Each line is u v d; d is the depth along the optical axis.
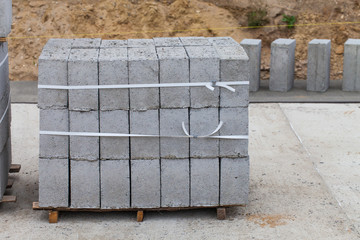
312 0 12.67
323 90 10.88
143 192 6.19
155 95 5.96
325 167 7.77
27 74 11.71
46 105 5.92
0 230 6.11
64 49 6.23
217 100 6.02
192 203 6.27
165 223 6.28
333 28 12.42
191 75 5.94
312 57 10.77
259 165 7.83
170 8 12.48
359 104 10.22
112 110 5.97
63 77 5.87
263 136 8.86
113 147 6.05
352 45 10.66
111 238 5.97
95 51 6.16
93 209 6.24
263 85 11.42
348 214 6.48
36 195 6.95
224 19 12.44
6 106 6.76
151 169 6.14
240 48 6.28
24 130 9.02
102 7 12.41
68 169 6.11
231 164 6.19
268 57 12.13
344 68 10.81
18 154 8.16
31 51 12.02
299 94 10.77
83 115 5.96
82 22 12.26
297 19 12.54
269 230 6.12
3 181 6.54
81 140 6.02
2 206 6.65
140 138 6.06
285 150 8.35
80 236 6.00
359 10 12.59
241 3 12.59
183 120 6.04
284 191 7.06
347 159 8.03
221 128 6.09
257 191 7.05
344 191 7.06
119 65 5.88
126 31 12.22
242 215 6.46
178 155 6.12
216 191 6.25
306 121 9.45
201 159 6.16
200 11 12.49
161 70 5.91
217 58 5.91
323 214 6.48
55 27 12.24
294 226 6.21
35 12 12.41
